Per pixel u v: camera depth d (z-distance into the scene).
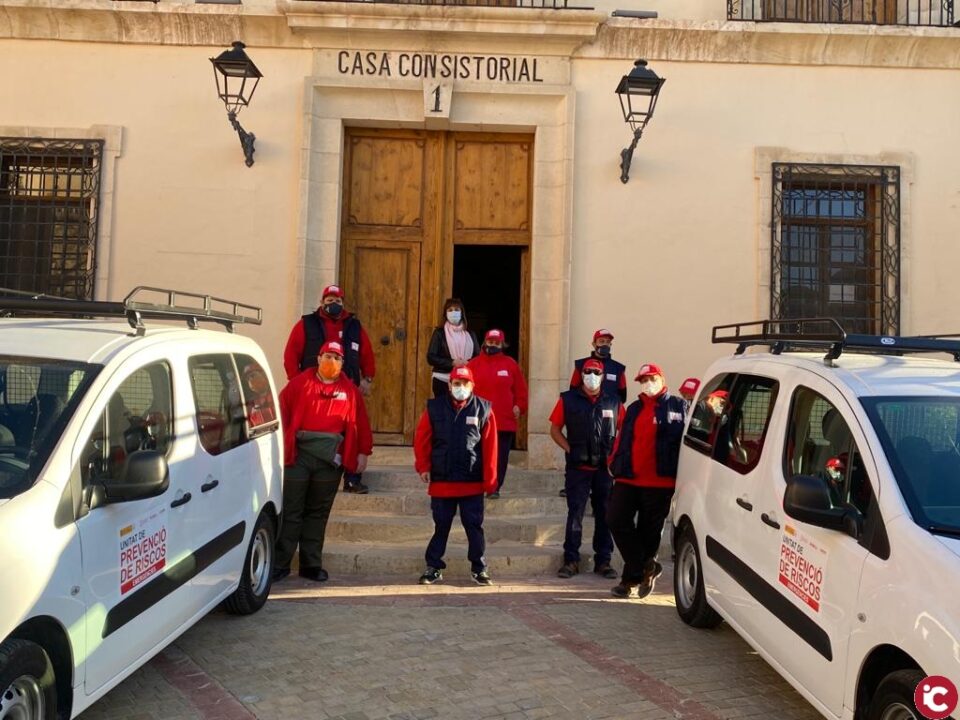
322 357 6.12
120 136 8.32
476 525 6.23
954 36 8.38
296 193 8.38
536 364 8.43
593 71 8.56
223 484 4.77
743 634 4.41
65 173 8.43
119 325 4.46
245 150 8.27
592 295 8.45
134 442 3.88
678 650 4.97
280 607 5.63
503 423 7.35
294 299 8.31
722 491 4.88
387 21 8.27
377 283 8.87
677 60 8.54
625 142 8.52
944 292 8.49
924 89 8.60
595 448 6.45
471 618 5.49
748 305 8.47
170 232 8.34
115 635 3.55
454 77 8.48
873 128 8.57
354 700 4.17
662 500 5.98
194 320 4.94
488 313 9.93
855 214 8.67
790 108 8.56
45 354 3.79
